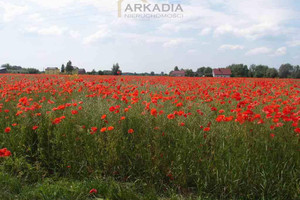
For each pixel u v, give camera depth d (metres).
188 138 5.04
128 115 5.98
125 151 4.96
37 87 10.82
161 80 19.16
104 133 5.35
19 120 6.08
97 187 4.23
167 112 6.12
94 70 57.16
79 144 5.14
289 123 5.37
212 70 100.69
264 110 5.93
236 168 4.34
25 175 4.78
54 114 6.13
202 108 7.12
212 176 4.40
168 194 4.36
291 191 4.06
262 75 65.62
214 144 4.90
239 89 12.80
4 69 59.44
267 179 4.22
